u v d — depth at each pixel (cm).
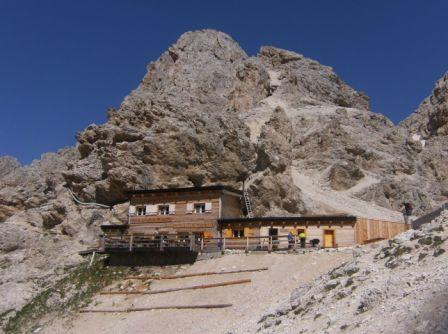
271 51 19162
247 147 8888
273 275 4566
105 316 4816
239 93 14662
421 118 15362
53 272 6888
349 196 9962
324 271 4319
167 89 15125
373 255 3656
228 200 6359
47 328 4922
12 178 10412
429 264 3011
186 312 4416
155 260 5553
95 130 9456
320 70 18088
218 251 5328
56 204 8488
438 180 11644
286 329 3077
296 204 8344
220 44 17588
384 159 11638
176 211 6341
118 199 8206
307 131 12119
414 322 2359
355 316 2780
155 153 8325
